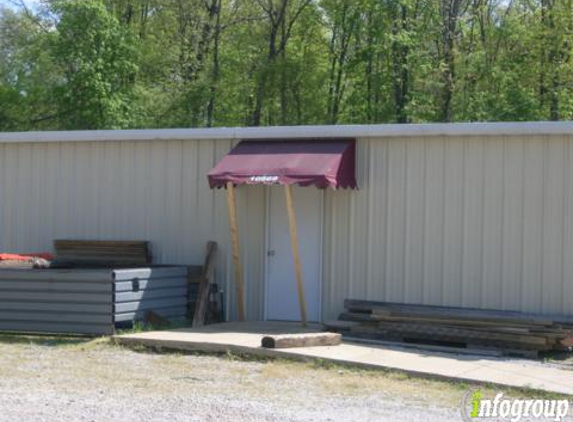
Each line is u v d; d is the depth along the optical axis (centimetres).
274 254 1406
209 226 1445
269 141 1385
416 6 3116
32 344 1217
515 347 1138
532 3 3070
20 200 1571
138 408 824
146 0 3384
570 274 1198
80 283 1253
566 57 2952
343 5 3173
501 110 2898
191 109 3234
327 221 1362
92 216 1522
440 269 1277
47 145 1555
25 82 3127
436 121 3025
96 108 2897
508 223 1236
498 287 1238
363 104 3275
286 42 3494
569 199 1202
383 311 1228
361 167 1336
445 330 1181
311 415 805
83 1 2814
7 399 862
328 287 1358
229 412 810
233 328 1282
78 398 871
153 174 1484
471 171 1260
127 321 1273
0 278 1292
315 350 1114
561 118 2933
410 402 878
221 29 3441
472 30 3161
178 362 1087
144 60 3259
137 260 1460
